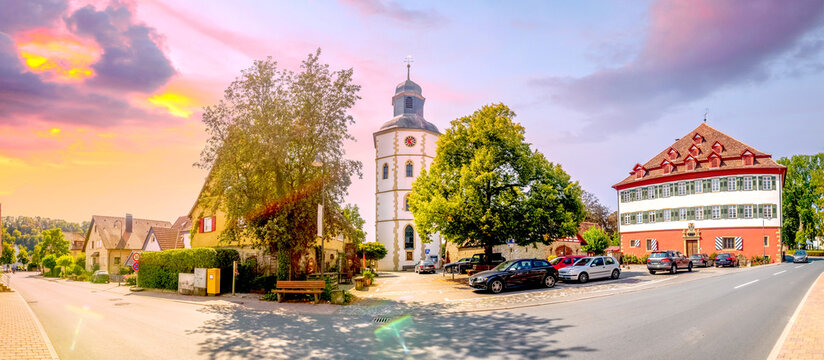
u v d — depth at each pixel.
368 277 28.47
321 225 19.91
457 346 10.01
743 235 48.47
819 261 49.72
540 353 9.16
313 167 21.70
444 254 56.62
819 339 9.35
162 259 27.77
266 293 21.44
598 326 11.75
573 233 28.69
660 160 57.12
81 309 18.56
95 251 68.06
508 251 45.19
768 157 49.31
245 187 20.34
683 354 8.73
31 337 11.66
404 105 61.62
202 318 15.14
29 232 180.75
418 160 57.91
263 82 20.84
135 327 13.44
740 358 8.37
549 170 29.62
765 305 14.58
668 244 53.59
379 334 11.66
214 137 21.08
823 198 55.91
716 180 50.53
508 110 29.45
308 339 11.19
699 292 18.81
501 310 15.60
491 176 26.62
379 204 58.81
